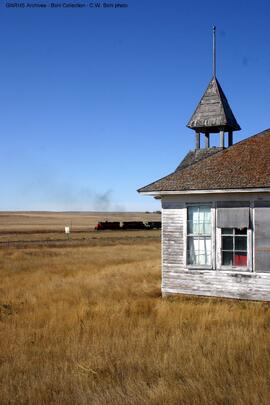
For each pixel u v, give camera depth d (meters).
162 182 17.06
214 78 22.02
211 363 8.60
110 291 18.44
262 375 7.82
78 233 85.25
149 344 10.20
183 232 16.78
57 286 20.22
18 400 7.41
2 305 15.99
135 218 193.62
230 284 15.85
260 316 12.97
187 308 13.92
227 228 16.12
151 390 7.53
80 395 7.45
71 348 10.09
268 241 15.26
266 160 16.42
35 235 78.19
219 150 20.06
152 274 23.67
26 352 10.07
